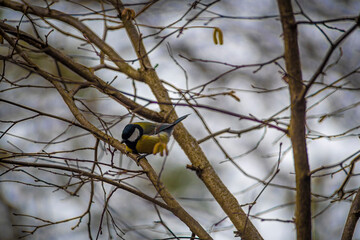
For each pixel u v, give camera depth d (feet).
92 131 25.04
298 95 20.22
